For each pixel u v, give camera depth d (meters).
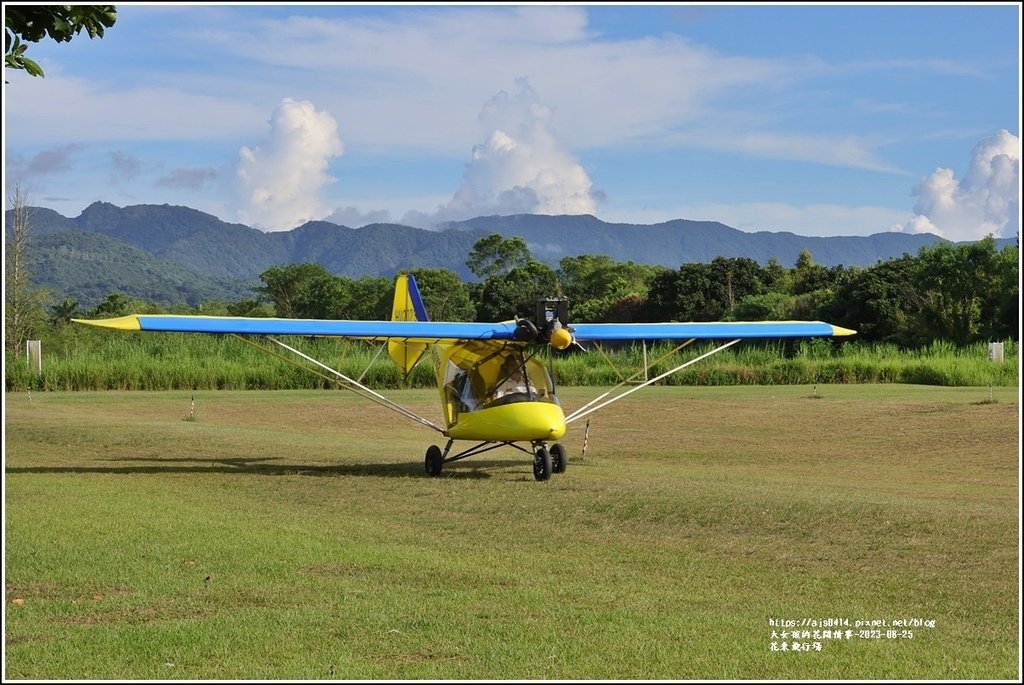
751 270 76.75
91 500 13.90
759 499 13.09
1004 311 54.91
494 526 12.15
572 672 7.09
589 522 12.30
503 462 18.62
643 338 18.55
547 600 8.74
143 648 7.48
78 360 41.31
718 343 47.31
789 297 68.94
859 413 28.84
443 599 8.75
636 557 10.46
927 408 29.48
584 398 34.19
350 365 40.44
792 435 24.47
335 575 9.57
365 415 30.05
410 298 21.80
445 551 10.70
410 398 34.56
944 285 56.31
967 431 24.31
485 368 16.12
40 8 8.65
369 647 7.54
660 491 13.95
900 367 42.25
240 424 27.64
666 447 22.11
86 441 21.70
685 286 75.69
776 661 7.33
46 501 13.74
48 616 8.24
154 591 8.96
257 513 13.08
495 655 7.38
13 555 10.26
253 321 16.42
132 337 44.50
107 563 9.95
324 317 109.56
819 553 10.53
